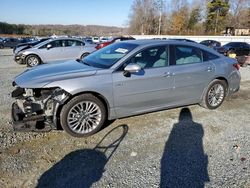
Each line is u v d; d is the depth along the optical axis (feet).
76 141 11.98
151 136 12.67
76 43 39.06
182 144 11.93
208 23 206.18
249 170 9.86
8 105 16.76
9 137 12.19
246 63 38.78
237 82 17.98
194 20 214.07
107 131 13.09
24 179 9.05
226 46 60.59
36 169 9.66
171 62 14.48
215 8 199.72
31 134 12.59
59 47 37.47
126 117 14.84
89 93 12.15
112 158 10.56
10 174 9.30
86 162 10.22
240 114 16.29
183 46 15.20
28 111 11.72
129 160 10.44
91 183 8.91
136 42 14.65
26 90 11.84
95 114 12.52
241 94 21.49
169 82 14.30
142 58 13.53
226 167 10.05
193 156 10.87
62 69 13.03
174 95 14.84
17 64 39.22
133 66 12.28
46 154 10.75
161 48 14.29
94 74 12.21
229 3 199.72
